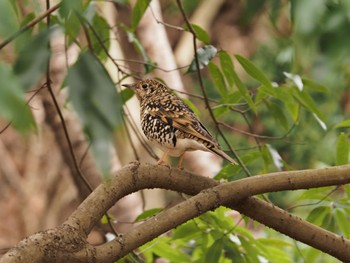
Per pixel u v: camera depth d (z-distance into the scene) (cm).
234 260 956
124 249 676
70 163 1338
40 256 611
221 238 936
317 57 330
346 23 328
